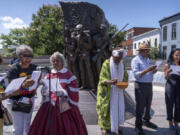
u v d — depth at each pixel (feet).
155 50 108.58
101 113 11.04
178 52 11.91
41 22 105.19
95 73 18.43
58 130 7.84
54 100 8.10
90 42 17.94
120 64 11.14
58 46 99.09
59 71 8.55
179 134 11.60
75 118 8.25
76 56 18.53
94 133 11.44
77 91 8.51
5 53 136.36
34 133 8.03
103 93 11.11
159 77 41.09
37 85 8.68
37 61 49.80
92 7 19.30
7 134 11.51
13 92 7.77
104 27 18.15
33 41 105.81
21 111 8.34
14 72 8.46
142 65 11.78
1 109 8.37
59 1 19.45
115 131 10.75
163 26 107.14
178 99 12.09
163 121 14.14
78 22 19.25
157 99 21.97
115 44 84.58
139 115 11.62
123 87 10.31
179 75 12.00
